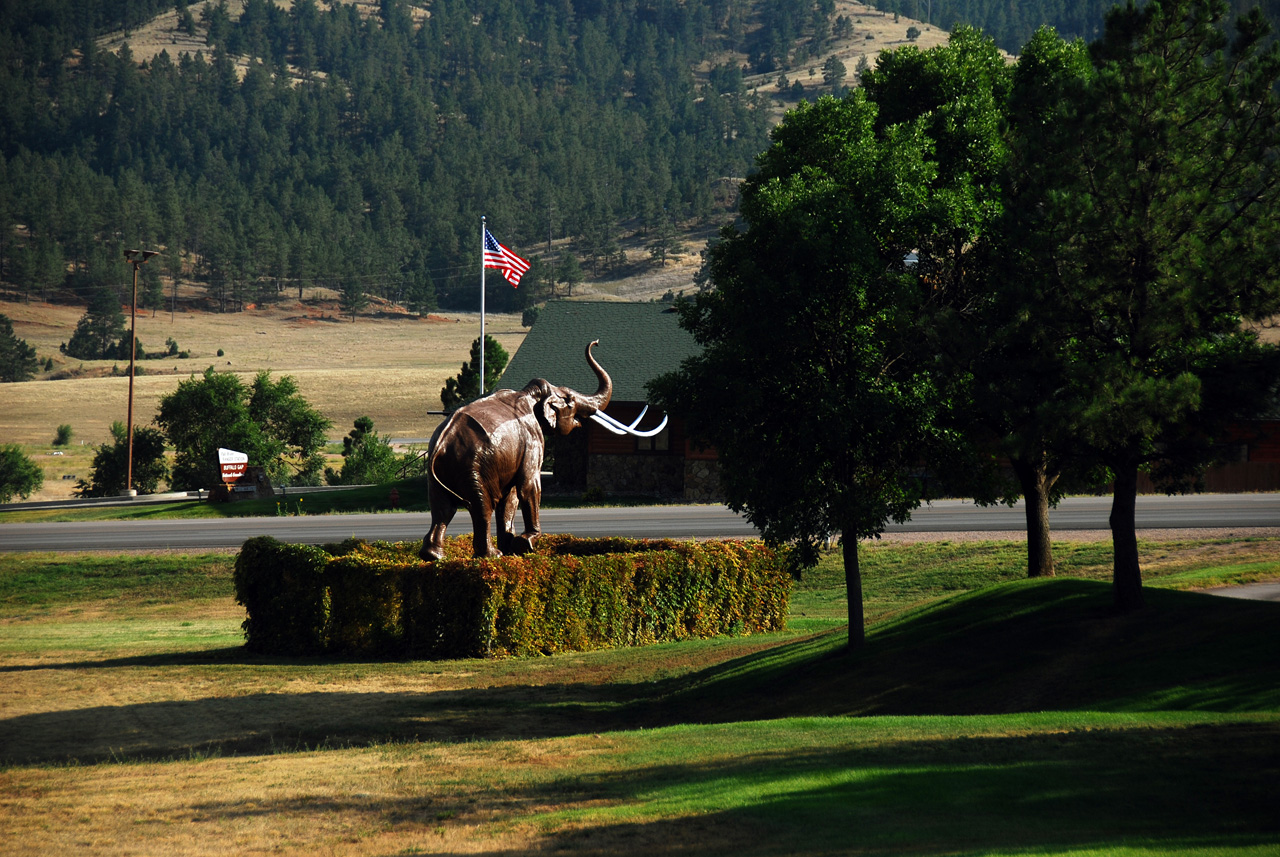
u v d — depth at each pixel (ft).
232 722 51.72
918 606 69.10
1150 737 35.73
